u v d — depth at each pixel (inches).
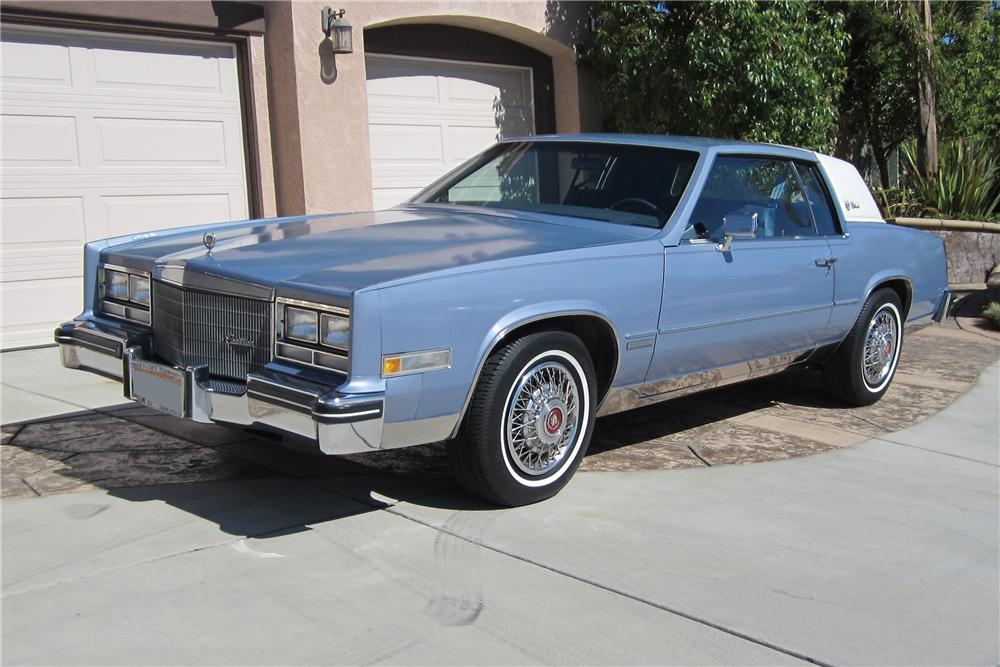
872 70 555.5
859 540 145.9
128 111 300.4
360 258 143.3
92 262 171.3
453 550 134.6
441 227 168.9
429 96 389.4
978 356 301.6
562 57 429.4
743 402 235.8
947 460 190.7
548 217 179.8
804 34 401.7
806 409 230.2
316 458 176.2
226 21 316.5
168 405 144.2
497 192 195.3
